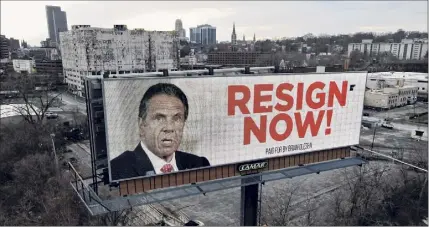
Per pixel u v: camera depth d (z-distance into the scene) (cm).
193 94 2352
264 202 3603
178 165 2391
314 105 2800
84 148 5353
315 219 3250
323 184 4097
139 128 2230
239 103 2509
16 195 3628
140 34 11512
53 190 3522
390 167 4478
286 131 2730
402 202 3500
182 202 3638
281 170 2772
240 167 2631
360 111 3038
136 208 3466
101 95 2202
